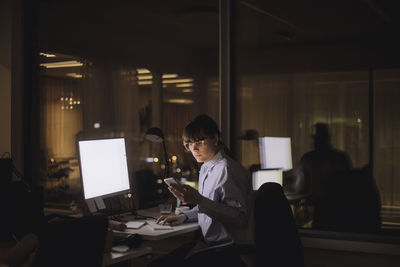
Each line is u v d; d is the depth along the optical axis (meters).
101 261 1.58
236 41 3.14
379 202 3.16
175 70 5.61
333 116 4.91
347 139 4.91
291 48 4.86
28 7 3.55
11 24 3.53
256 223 1.49
